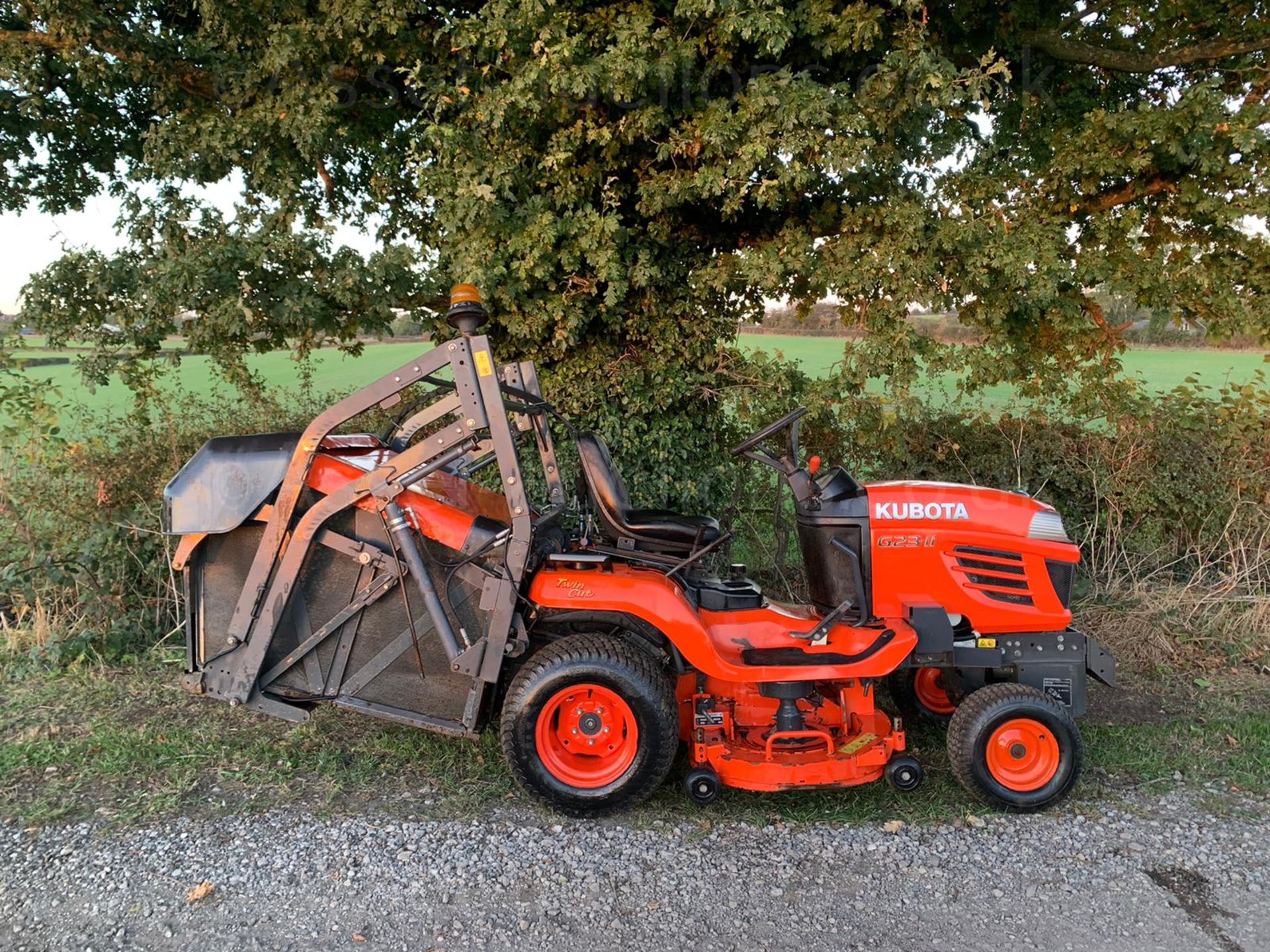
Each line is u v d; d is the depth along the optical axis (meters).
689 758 4.11
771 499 6.96
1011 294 5.75
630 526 4.16
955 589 3.96
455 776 4.09
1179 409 6.90
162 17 6.79
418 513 3.80
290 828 3.62
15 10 6.19
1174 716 4.91
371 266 5.95
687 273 6.92
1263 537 6.56
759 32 5.45
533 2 5.38
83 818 3.69
